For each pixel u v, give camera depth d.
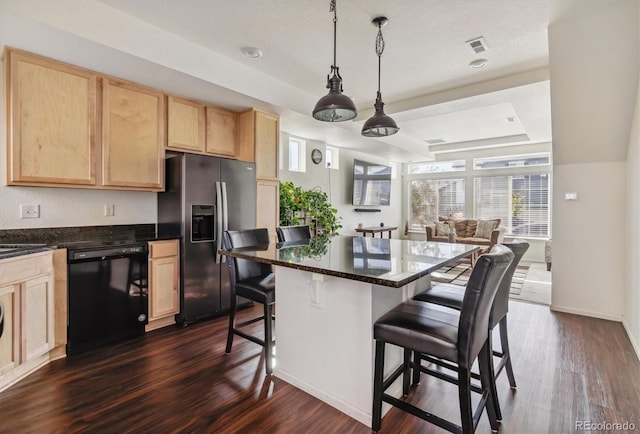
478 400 2.00
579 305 3.58
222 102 3.64
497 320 1.83
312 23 2.64
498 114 5.42
